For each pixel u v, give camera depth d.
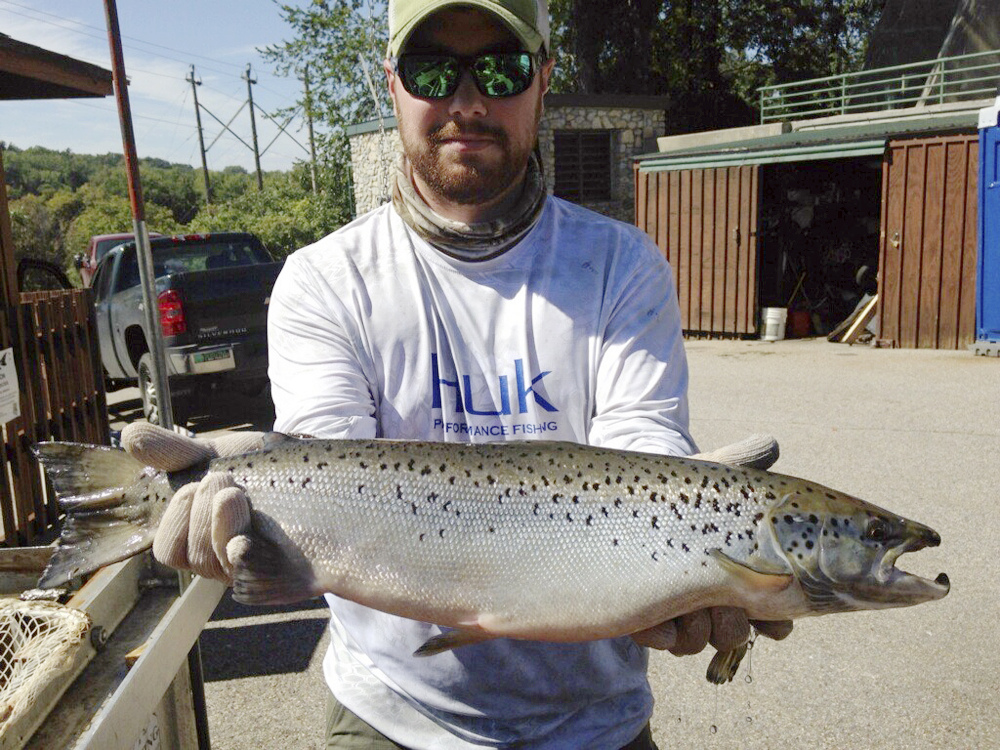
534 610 1.65
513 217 1.88
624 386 1.87
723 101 34.00
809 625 4.53
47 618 1.78
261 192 45.59
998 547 5.42
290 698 4.00
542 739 1.87
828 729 3.64
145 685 1.75
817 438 8.34
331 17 36.84
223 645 4.54
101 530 1.66
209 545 1.55
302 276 1.92
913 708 3.76
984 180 12.80
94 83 6.75
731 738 3.60
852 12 35.19
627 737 1.95
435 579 1.65
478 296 1.89
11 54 5.97
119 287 10.50
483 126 1.80
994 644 4.26
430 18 1.77
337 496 1.66
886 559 1.71
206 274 9.43
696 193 16.58
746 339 16.25
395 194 1.97
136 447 1.61
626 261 1.94
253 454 1.69
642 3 29.41
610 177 22.66
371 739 1.90
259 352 9.65
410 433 1.90
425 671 1.85
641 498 1.67
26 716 1.55
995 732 3.58
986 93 20.61
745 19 34.47
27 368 5.94
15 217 52.69
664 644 1.69
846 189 17.11
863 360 12.98
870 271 15.39
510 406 1.89
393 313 1.88
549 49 1.95
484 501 1.66
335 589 1.67
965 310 13.40
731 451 1.79
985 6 21.02
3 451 5.74
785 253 17.12
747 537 1.67
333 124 38.12
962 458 7.45
